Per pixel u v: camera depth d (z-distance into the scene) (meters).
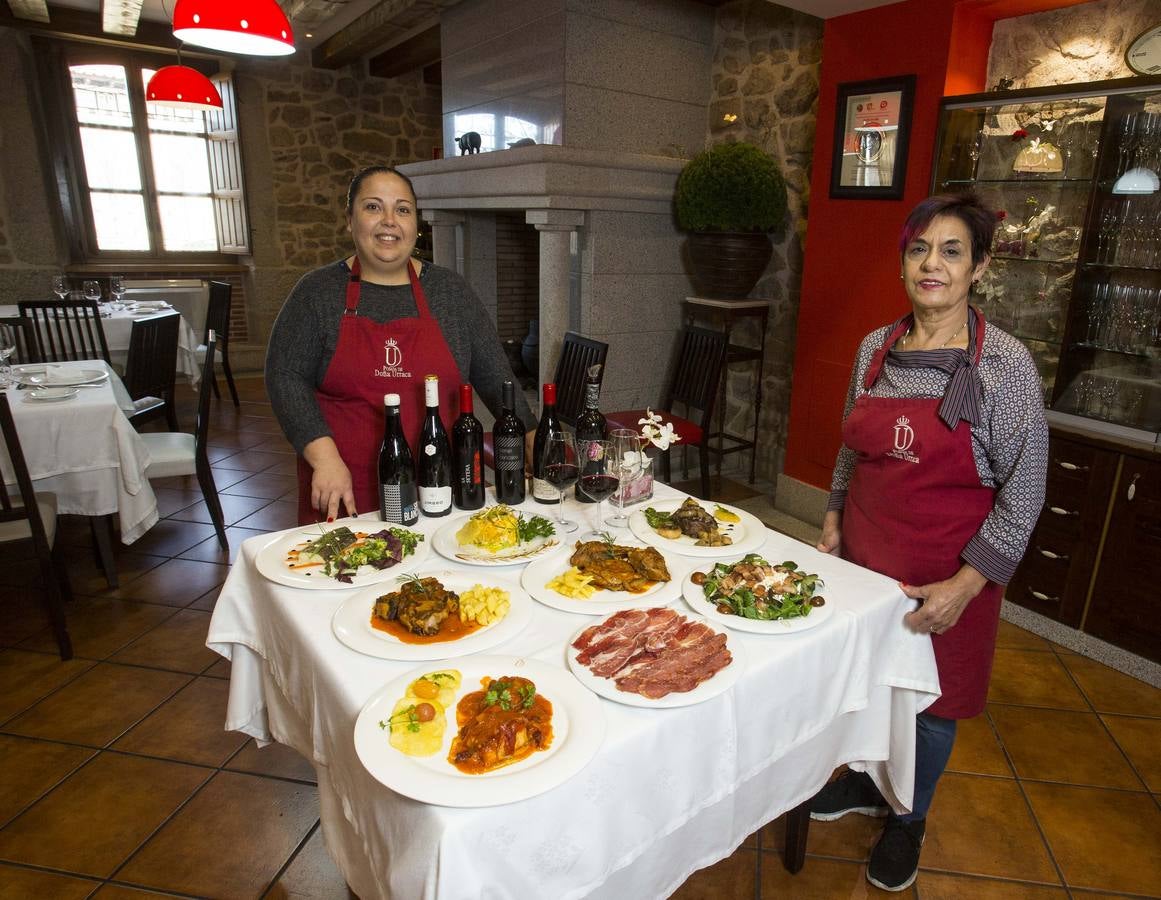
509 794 0.85
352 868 1.23
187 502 3.85
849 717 1.42
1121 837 1.83
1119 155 2.38
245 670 1.51
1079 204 2.55
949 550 1.45
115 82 5.74
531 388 4.75
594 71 3.73
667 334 4.23
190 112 6.02
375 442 1.81
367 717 0.97
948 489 1.44
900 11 2.83
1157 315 2.38
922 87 2.80
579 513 1.69
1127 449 2.36
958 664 1.50
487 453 3.26
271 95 6.17
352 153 6.61
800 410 3.56
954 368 1.38
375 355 1.76
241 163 6.12
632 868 1.11
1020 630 2.73
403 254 1.73
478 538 1.46
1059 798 1.95
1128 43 2.50
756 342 4.09
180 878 1.68
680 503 1.75
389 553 1.42
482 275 4.87
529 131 3.99
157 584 2.98
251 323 6.61
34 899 1.61
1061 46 2.67
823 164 3.23
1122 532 2.42
